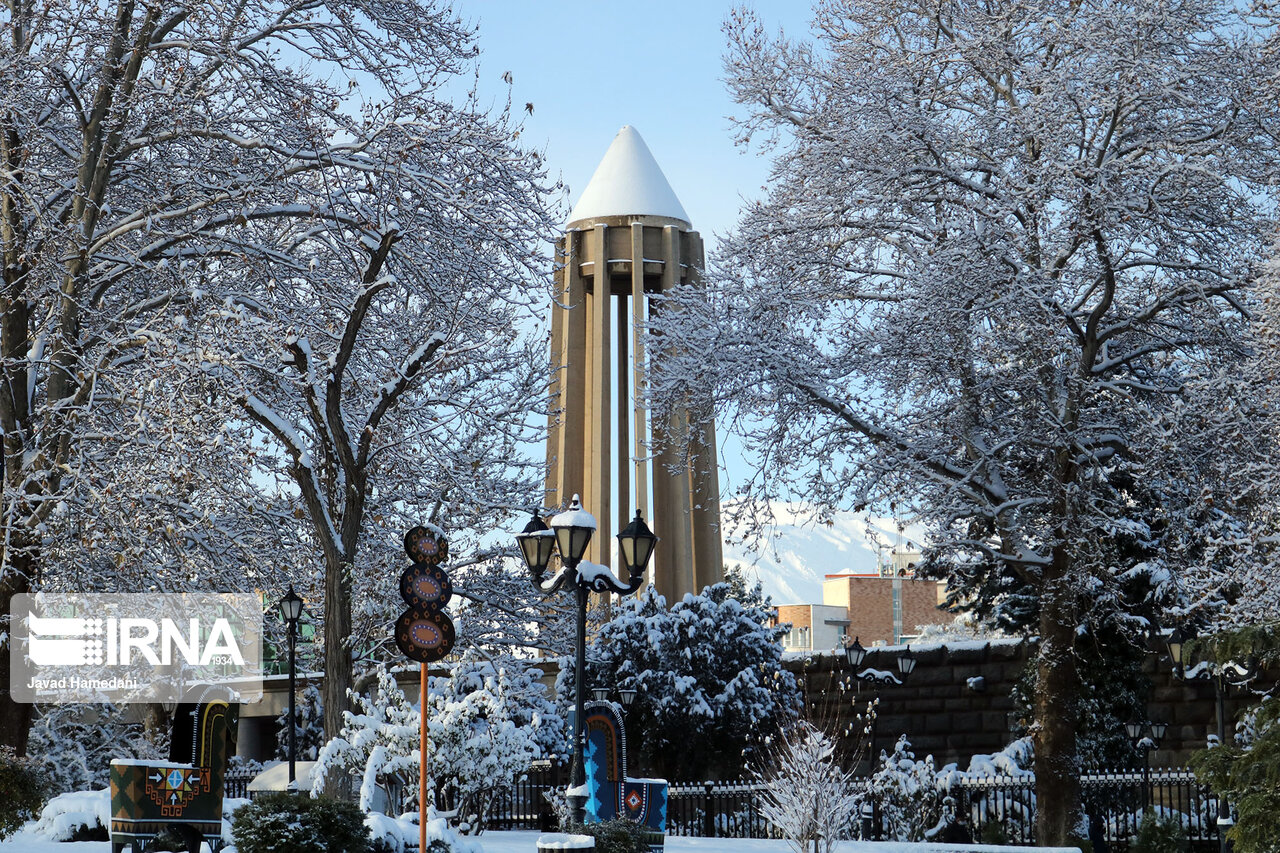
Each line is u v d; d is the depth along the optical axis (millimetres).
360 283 20391
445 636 14180
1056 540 23734
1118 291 26031
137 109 20250
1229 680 22031
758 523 26016
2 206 20266
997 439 25312
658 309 27594
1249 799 14430
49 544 19328
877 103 24656
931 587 88250
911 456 24250
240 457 20734
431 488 25188
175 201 20891
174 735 16688
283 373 20828
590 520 16406
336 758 16484
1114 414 25469
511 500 26531
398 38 21656
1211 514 24141
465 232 20594
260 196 20672
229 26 19953
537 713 17312
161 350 18219
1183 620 23719
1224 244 24312
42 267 19516
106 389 20578
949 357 23797
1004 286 23266
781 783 18531
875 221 25688
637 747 28906
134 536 19531
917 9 26609
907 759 25672
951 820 23984
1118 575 25766
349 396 23047
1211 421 22656
